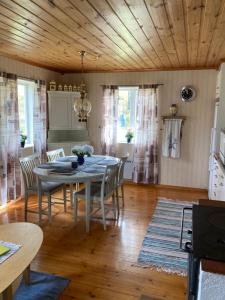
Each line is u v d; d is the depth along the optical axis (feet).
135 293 7.13
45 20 7.66
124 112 17.83
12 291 5.50
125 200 14.56
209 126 15.90
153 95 16.47
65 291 7.18
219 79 13.61
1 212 12.64
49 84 16.80
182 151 16.57
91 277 7.80
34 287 7.32
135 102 17.56
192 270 3.65
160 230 10.84
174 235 10.40
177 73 16.06
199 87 15.78
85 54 12.37
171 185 17.10
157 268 8.25
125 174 18.01
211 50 11.25
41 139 15.94
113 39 9.62
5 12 7.07
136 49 11.20
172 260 8.69
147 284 7.50
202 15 7.14
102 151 17.89
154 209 13.20
